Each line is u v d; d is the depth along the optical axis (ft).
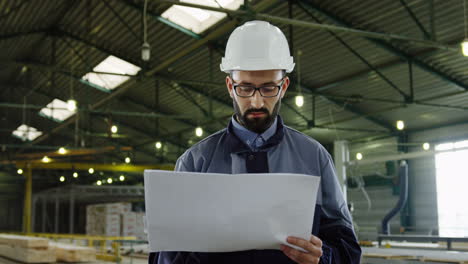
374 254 24.99
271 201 4.66
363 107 49.49
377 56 39.55
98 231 58.85
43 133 69.41
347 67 42.06
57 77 56.34
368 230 53.16
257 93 5.31
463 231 47.75
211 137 5.92
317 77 45.03
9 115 72.54
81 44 47.65
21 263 37.83
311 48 40.32
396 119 51.34
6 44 45.75
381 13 34.19
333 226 5.60
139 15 40.09
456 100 44.16
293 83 46.65
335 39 38.19
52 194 74.59
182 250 4.90
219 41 42.06
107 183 94.22
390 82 41.47
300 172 5.57
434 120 49.70
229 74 5.67
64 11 43.09
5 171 90.38
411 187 53.06
